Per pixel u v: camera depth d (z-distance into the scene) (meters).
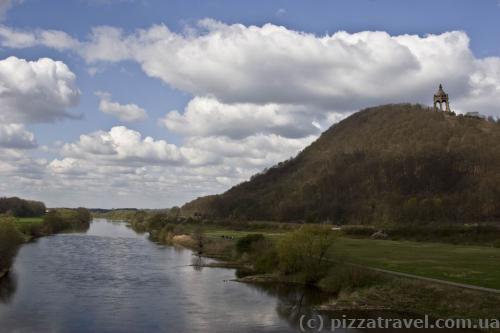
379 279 58.19
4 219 88.19
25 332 43.38
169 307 53.75
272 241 96.19
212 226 182.00
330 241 71.00
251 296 60.31
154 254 111.69
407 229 117.94
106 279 73.62
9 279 72.56
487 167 188.38
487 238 102.31
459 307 46.84
